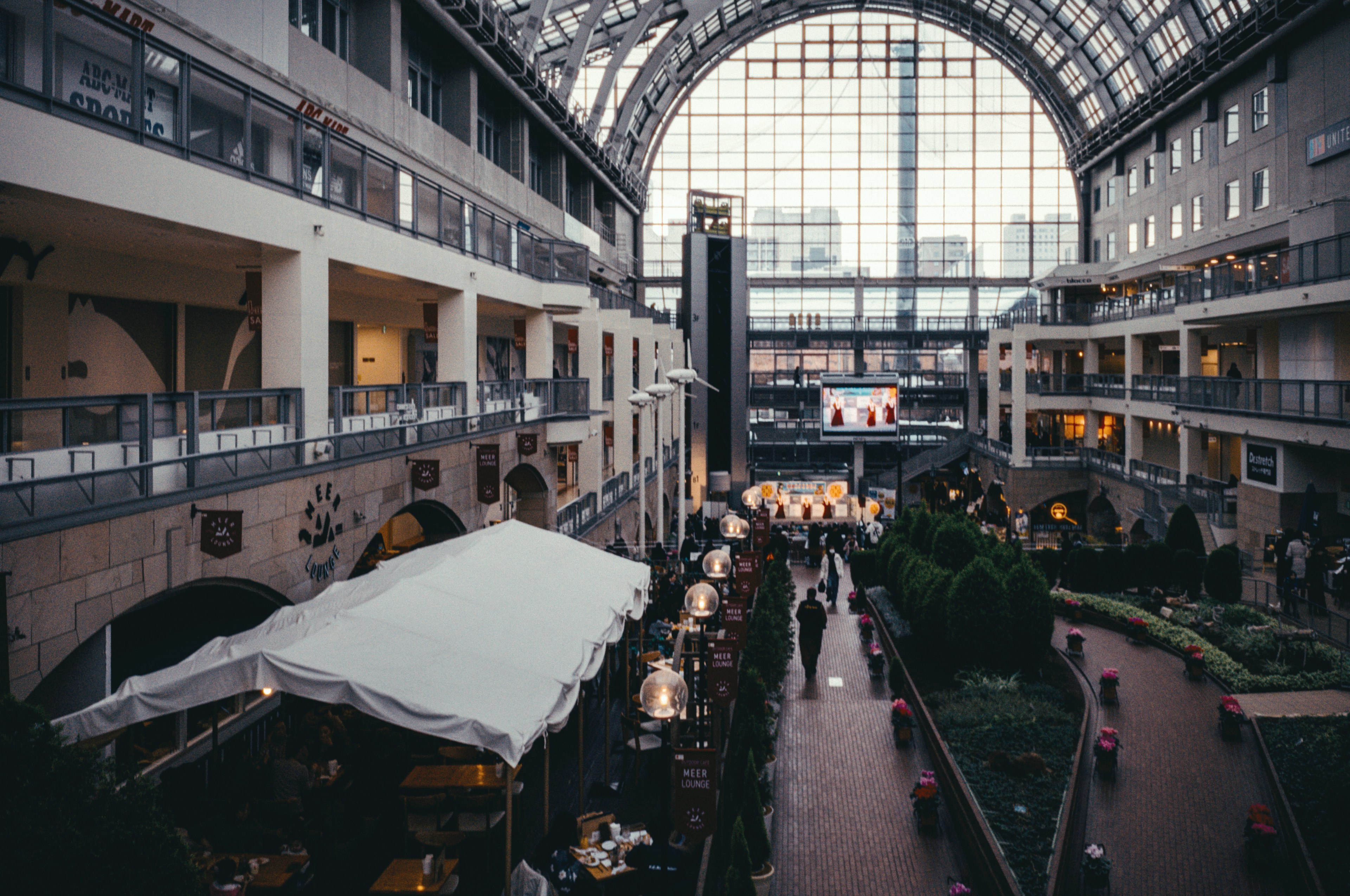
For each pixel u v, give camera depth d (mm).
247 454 10188
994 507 46344
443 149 24266
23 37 7273
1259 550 25875
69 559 7359
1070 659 19594
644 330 36688
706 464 49375
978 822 11531
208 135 9773
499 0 31344
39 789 4645
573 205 41344
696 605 12719
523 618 9680
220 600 12250
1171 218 40594
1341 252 21984
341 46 20844
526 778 12391
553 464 22188
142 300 13594
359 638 8188
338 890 9031
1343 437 21359
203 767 11258
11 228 9906
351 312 19766
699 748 9266
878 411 48812
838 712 16984
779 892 10938
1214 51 32219
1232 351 33781
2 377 11125
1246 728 15305
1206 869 11109
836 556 32062
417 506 15188
